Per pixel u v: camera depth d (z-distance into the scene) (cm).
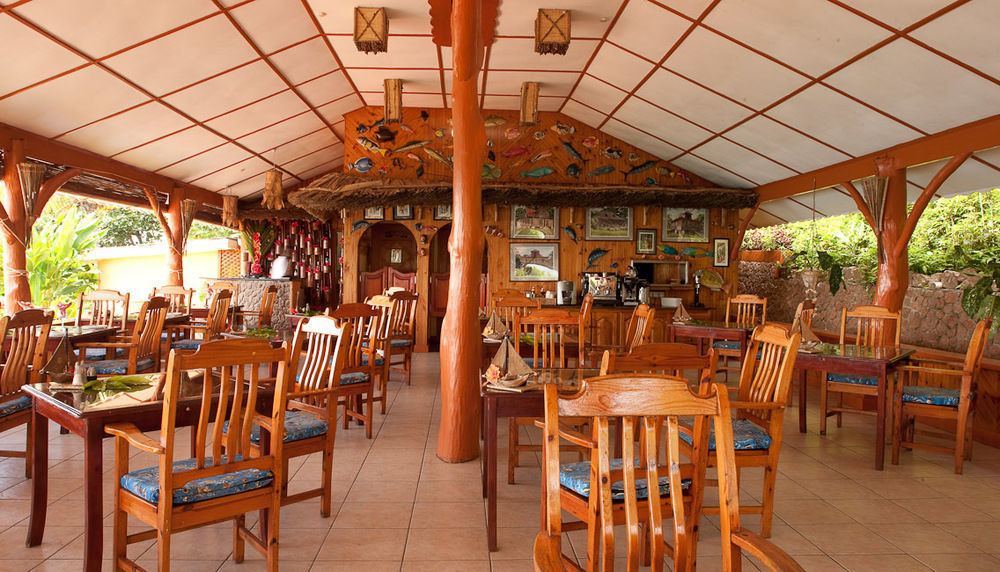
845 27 493
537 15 635
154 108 708
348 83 858
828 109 627
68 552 283
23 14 480
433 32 645
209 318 664
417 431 509
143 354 549
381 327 581
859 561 287
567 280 973
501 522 326
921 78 514
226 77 700
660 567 171
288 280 1150
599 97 853
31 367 431
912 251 827
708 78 670
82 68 575
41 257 1045
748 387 350
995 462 450
